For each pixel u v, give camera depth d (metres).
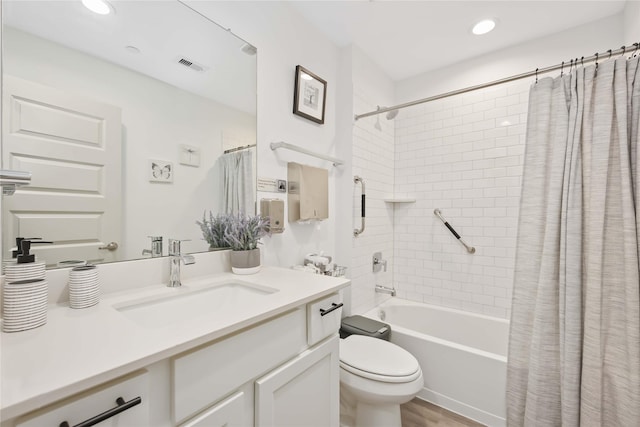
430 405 1.78
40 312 0.69
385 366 1.37
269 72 1.62
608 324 1.26
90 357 0.54
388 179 2.59
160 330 0.66
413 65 2.44
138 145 1.08
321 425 1.05
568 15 1.83
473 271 2.28
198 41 1.28
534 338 1.41
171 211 1.17
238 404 0.74
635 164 1.25
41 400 0.43
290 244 1.76
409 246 2.59
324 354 1.05
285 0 1.71
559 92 1.44
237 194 1.44
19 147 0.82
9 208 0.80
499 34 2.02
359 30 1.99
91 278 0.84
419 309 2.42
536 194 1.48
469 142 2.31
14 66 0.81
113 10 1.02
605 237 1.28
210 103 1.32
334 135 2.15
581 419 1.28
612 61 1.32
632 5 1.62
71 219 0.91
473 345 2.19
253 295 1.09
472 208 2.29
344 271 1.96
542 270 1.41
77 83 0.93
